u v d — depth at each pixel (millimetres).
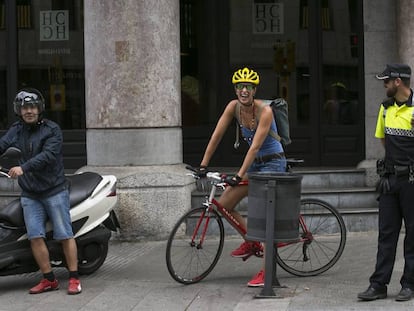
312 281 7629
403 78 6727
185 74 11977
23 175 7203
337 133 11797
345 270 8047
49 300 7117
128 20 9633
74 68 11891
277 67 11906
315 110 11789
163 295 7199
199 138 11938
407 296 6766
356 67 11789
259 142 7238
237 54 11953
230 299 7016
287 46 11883
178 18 10094
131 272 8156
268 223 6910
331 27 11805
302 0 11836
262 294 7016
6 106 11883
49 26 11891
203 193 10039
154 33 9703
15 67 11805
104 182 7918
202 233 7590
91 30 9797
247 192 7516
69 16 11859
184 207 9727
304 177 10625
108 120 9734
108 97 9719
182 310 6711
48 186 7191
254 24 11906
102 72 9719
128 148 9734
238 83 7262
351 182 10641
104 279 7859
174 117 9945
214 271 8117
